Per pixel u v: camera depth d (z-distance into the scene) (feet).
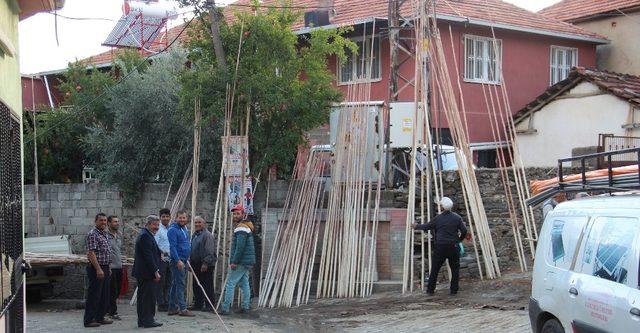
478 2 86.12
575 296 24.99
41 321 44.19
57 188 66.59
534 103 81.46
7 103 26.40
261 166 55.47
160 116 61.77
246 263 47.06
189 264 46.39
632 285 21.88
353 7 82.43
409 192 52.19
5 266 23.49
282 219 54.60
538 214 58.08
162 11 77.46
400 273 52.42
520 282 49.52
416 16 56.49
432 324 39.06
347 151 54.70
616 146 71.82
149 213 62.08
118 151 62.54
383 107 57.21
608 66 97.09
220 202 53.01
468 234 55.01
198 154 55.11
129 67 76.74
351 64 77.77
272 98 53.67
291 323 42.55
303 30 74.79
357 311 45.14
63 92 84.33
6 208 24.18
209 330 39.63
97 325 41.19
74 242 65.67
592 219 25.40
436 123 56.39
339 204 53.47
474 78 80.12
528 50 86.38
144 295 40.22
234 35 56.18
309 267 51.98
